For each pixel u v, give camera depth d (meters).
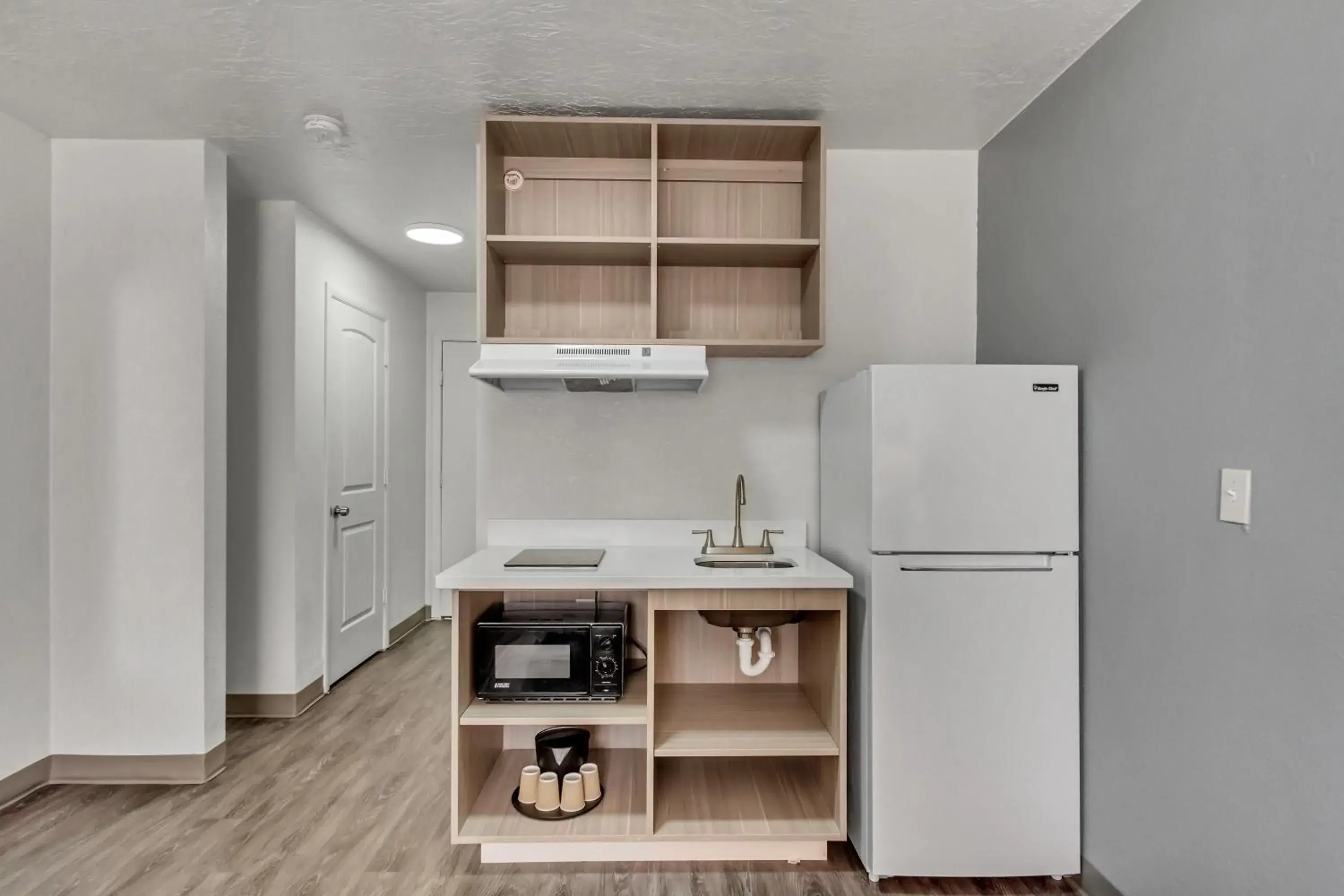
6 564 2.32
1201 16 1.51
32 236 2.40
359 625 3.84
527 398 2.55
